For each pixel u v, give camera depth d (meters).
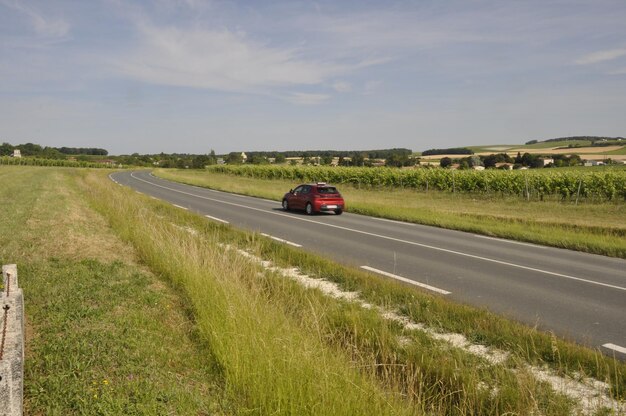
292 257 10.30
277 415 3.80
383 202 25.86
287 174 51.44
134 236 11.33
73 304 6.36
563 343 5.49
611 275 9.75
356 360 4.84
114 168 103.81
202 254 8.54
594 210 22.19
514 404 4.19
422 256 11.39
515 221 18.22
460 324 6.23
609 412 4.08
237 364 4.39
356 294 7.70
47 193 23.61
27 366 4.51
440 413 4.18
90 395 4.02
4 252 9.38
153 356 4.89
